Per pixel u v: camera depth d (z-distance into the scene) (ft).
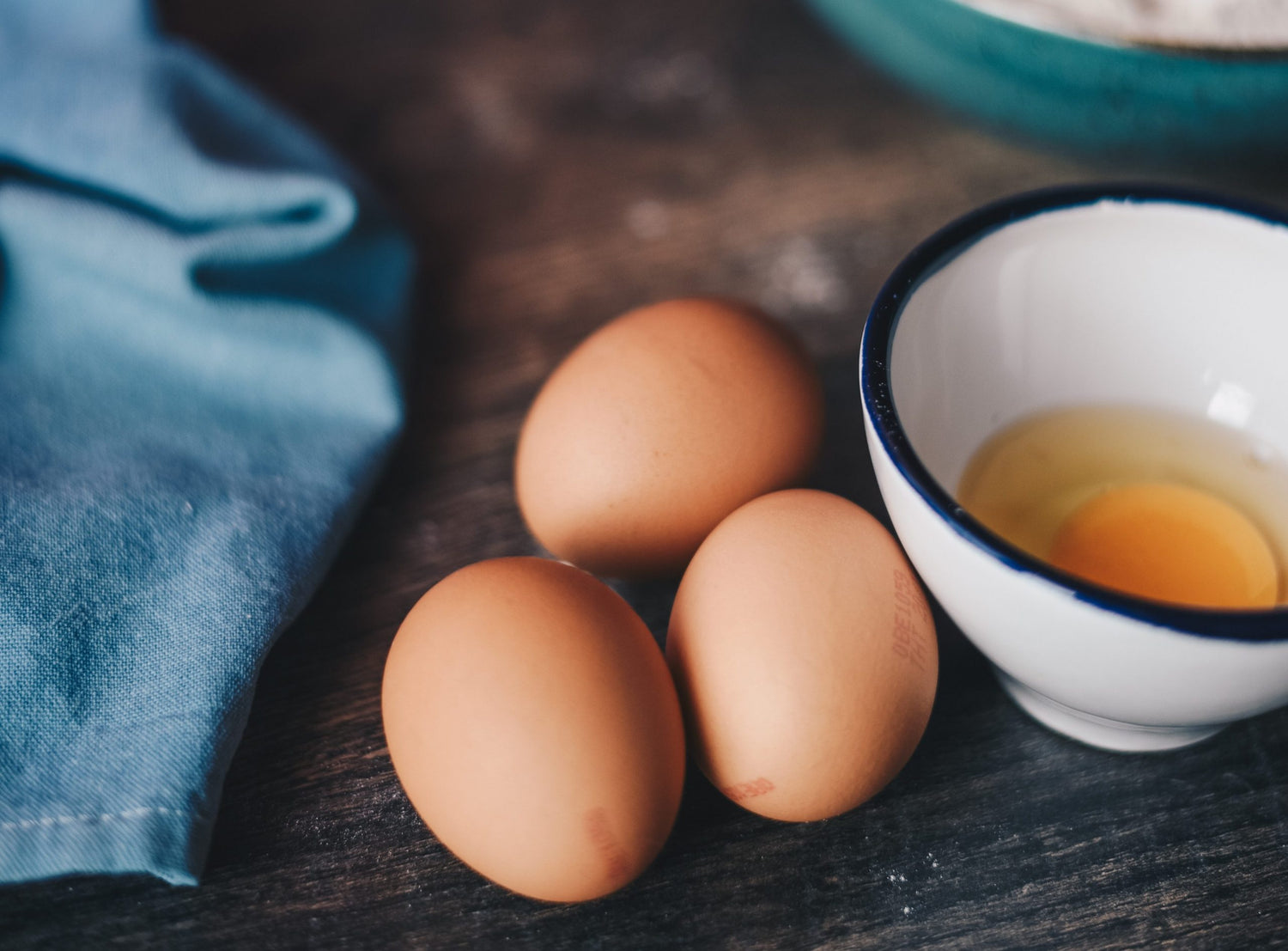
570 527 0.94
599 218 1.30
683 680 0.87
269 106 1.25
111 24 1.24
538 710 0.81
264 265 1.12
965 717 0.95
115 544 0.95
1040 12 1.07
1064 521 0.96
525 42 1.57
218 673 0.92
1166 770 0.92
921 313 0.91
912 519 0.82
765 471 0.94
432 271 1.26
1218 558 0.93
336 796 0.92
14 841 0.86
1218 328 0.97
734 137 1.39
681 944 0.86
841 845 0.90
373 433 1.09
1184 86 1.08
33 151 1.12
